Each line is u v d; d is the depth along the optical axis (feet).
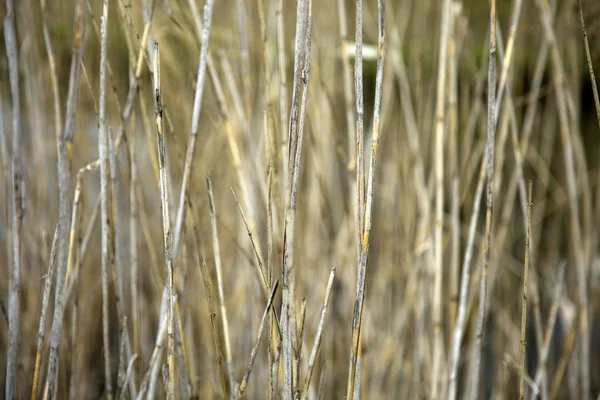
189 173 3.43
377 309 4.44
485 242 3.53
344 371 4.28
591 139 5.75
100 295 4.60
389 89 4.34
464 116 4.34
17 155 3.52
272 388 3.34
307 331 4.23
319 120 4.27
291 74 4.48
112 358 4.61
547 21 3.94
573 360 4.30
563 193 4.80
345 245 4.39
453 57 3.87
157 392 4.12
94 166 3.59
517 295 4.94
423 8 4.46
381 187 4.60
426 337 4.28
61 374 4.00
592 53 4.35
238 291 4.24
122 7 3.52
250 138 3.87
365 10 4.47
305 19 3.17
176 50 4.23
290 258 3.24
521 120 5.01
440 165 3.88
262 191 3.89
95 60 4.34
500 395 4.31
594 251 4.28
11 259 3.88
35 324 4.08
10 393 3.57
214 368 4.00
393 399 4.30
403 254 4.41
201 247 3.62
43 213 4.26
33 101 4.17
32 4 4.11
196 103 3.38
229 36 4.25
